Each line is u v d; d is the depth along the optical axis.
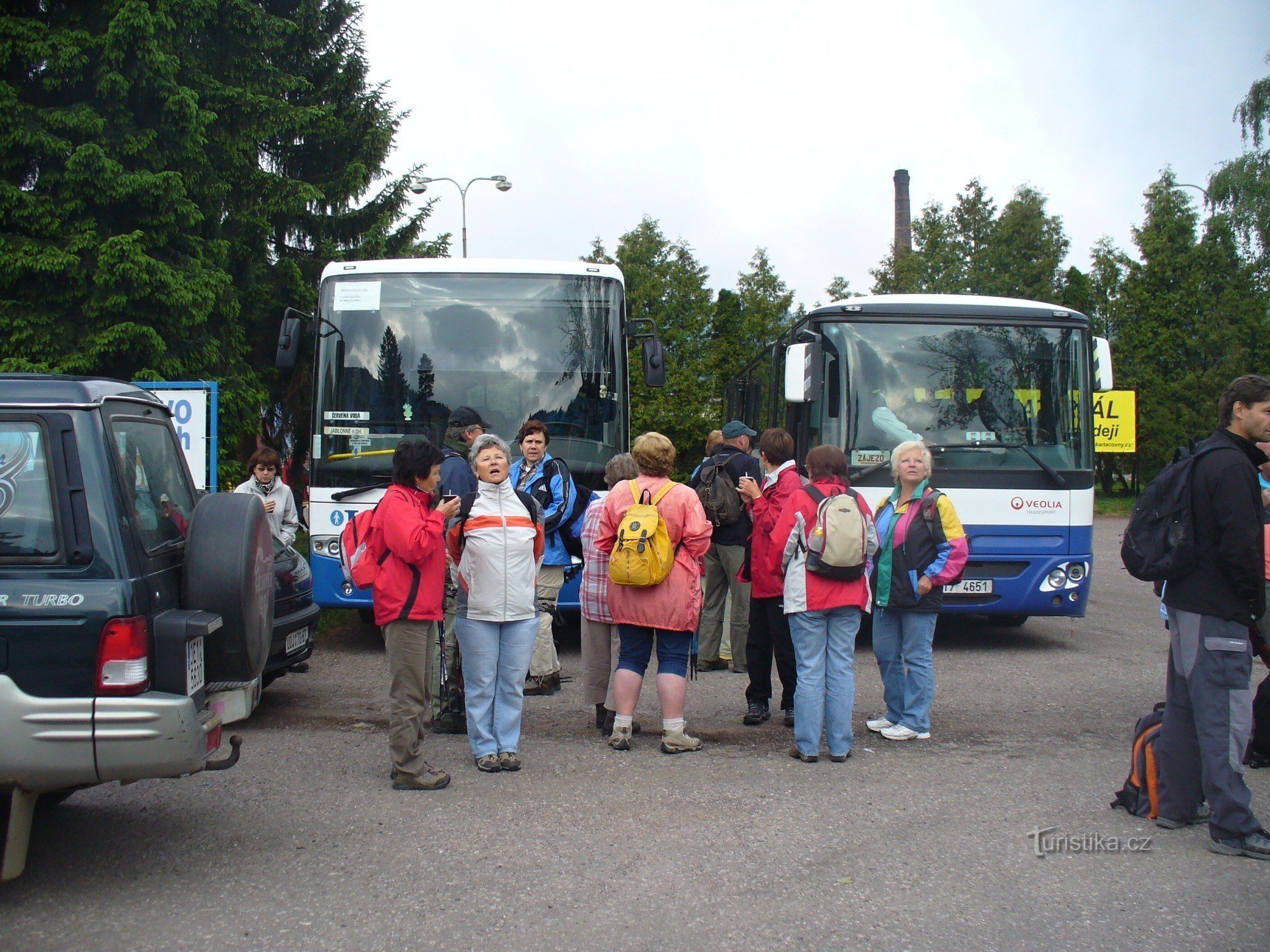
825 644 5.93
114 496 4.01
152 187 15.34
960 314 9.38
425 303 9.38
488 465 5.70
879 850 4.45
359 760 5.94
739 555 8.41
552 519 7.49
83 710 3.80
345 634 10.66
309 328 9.89
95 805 5.11
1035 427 9.26
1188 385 42.09
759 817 4.90
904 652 6.43
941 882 4.11
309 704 7.44
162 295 15.17
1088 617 11.97
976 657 9.23
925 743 6.31
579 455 9.26
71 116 15.07
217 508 4.38
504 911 3.85
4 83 14.68
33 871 4.25
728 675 8.63
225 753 6.09
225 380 17.38
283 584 7.20
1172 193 45.62
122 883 4.12
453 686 6.64
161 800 5.18
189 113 16.08
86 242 14.80
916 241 51.44
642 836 4.64
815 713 5.86
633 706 6.18
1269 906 3.88
